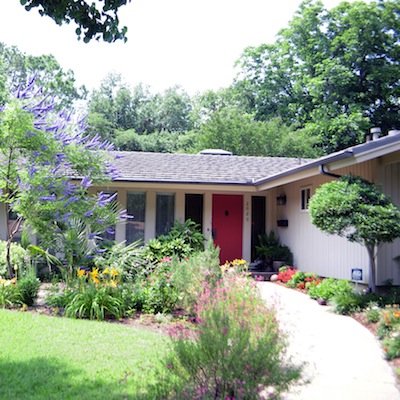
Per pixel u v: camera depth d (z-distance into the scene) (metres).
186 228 13.12
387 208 8.25
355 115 26.23
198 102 43.06
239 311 4.23
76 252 9.85
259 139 28.28
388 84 27.11
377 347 6.14
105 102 41.69
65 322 6.96
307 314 8.12
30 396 4.17
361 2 27.92
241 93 35.19
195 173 13.83
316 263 12.12
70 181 10.70
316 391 4.57
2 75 29.88
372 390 4.62
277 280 12.19
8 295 8.10
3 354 5.32
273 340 3.96
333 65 27.52
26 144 9.23
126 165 14.10
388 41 27.58
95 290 7.79
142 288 8.23
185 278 7.94
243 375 3.69
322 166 9.34
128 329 6.67
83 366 4.98
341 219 8.30
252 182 13.31
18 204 9.34
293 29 31.48
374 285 8.83
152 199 13.91
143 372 4.71
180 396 3.65
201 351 3.77
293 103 31.64
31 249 9.80
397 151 8.96
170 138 37.38
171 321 7.39
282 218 14.49
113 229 13.64
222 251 14.43
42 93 10.01
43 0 4.12
